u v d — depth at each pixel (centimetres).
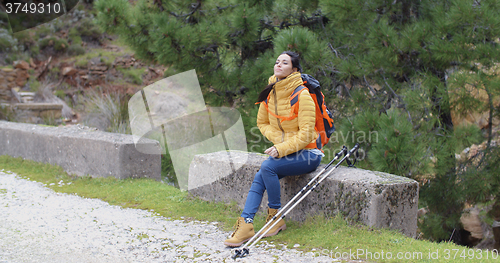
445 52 475
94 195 434
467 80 471
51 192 451
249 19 581
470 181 562
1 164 596
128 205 399
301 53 489
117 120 824
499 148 568
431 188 562
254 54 686
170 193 428
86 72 1522
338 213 305
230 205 375
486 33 477
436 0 560
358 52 570
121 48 1694
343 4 509
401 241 275
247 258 262
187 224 342
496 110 547
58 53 1617
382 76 552
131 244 294
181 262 261
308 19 656
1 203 403
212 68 643
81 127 608
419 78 522
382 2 529
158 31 579
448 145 499
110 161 484
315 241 284
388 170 423
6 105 1101
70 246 290
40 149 577
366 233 285
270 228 283
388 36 479
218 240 302
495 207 720
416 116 513
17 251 280
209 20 647
